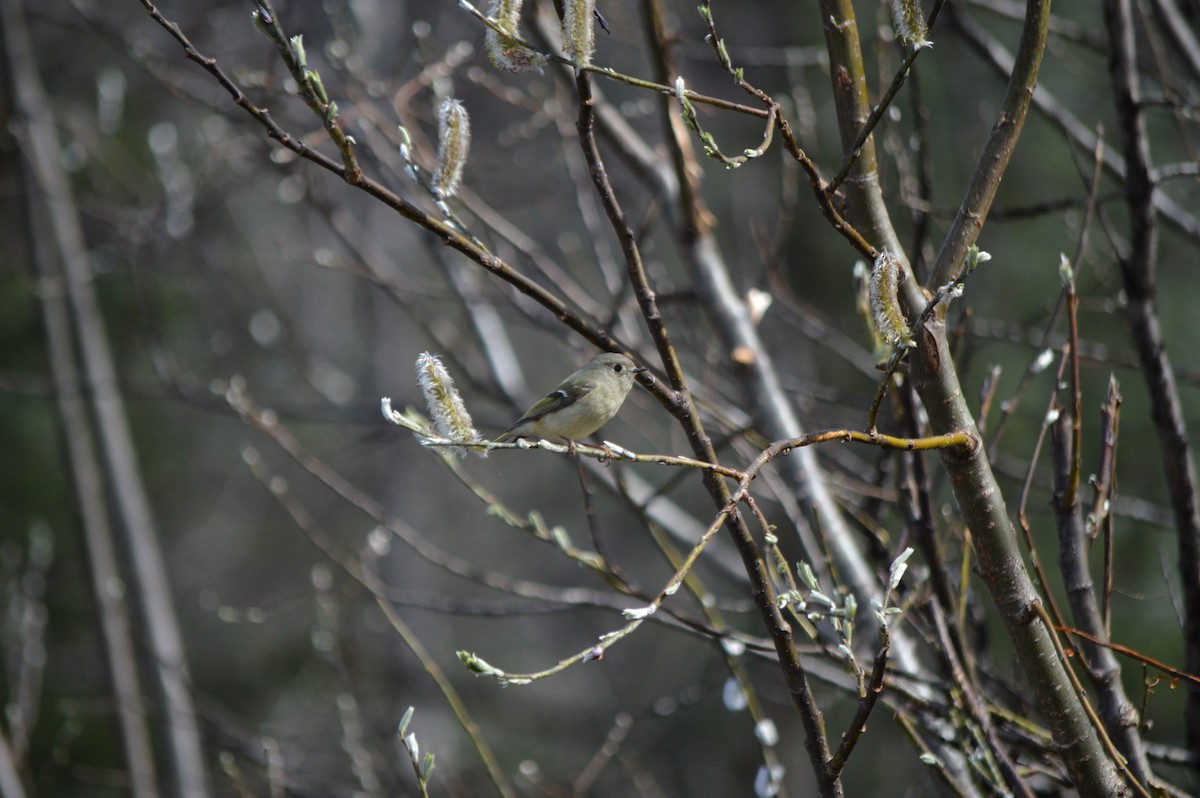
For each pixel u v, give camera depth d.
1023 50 5.05
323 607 10.47
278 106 12.48
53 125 16.38
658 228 20.62
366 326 22.42
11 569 12.63
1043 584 5.45
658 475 22.67
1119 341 15.38
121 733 14.16
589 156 5.00
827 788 4.63
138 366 19.98
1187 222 9.34
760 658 6.70
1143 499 14.43
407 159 4.72
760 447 8.00
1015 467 11.30
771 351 16.66
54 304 15.23
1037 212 7.60
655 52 8.23
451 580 23.33
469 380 12.03
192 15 17.17
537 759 20.81
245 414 9.17
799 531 7.69
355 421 12.64
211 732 12.23
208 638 21.95
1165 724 13.10
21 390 14.25
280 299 21.34
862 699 4.80
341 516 23.27
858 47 5.07
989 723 5.64
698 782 19.22
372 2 16.20
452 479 24.00
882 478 8.02
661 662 20.97
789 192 10.54
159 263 17.67
